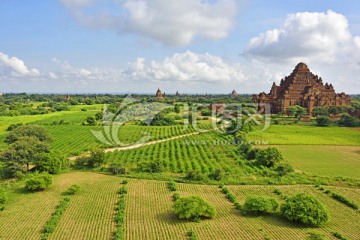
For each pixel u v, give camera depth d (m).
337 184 74.38
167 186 72.44
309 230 50.81
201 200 54.97
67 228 50.56
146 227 51.03
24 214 56.28
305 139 136.38
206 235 48.50
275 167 88.62
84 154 110.25
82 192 68.06
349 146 125.69
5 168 81.50
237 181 75.19
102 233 48.94
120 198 63.97
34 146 86.31
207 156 104.62
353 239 48.12
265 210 55.59
